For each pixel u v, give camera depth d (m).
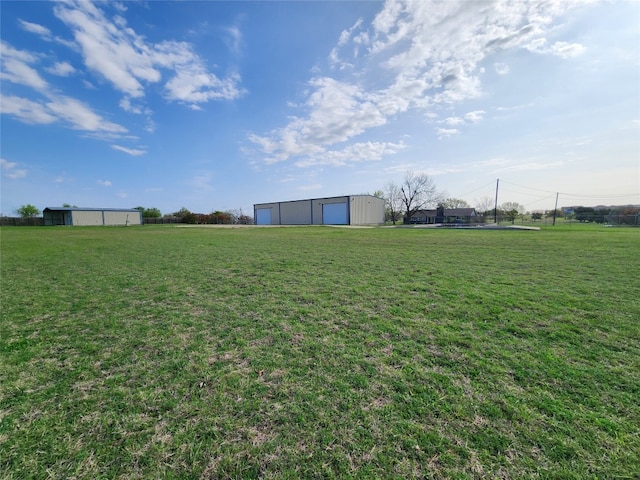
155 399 1.78
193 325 3.00
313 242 11.34
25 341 2.66
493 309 3.32
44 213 38.75
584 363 2.13
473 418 1.56
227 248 9.62
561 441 1.40
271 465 1.29
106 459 1.34
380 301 3.69
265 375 2.04
